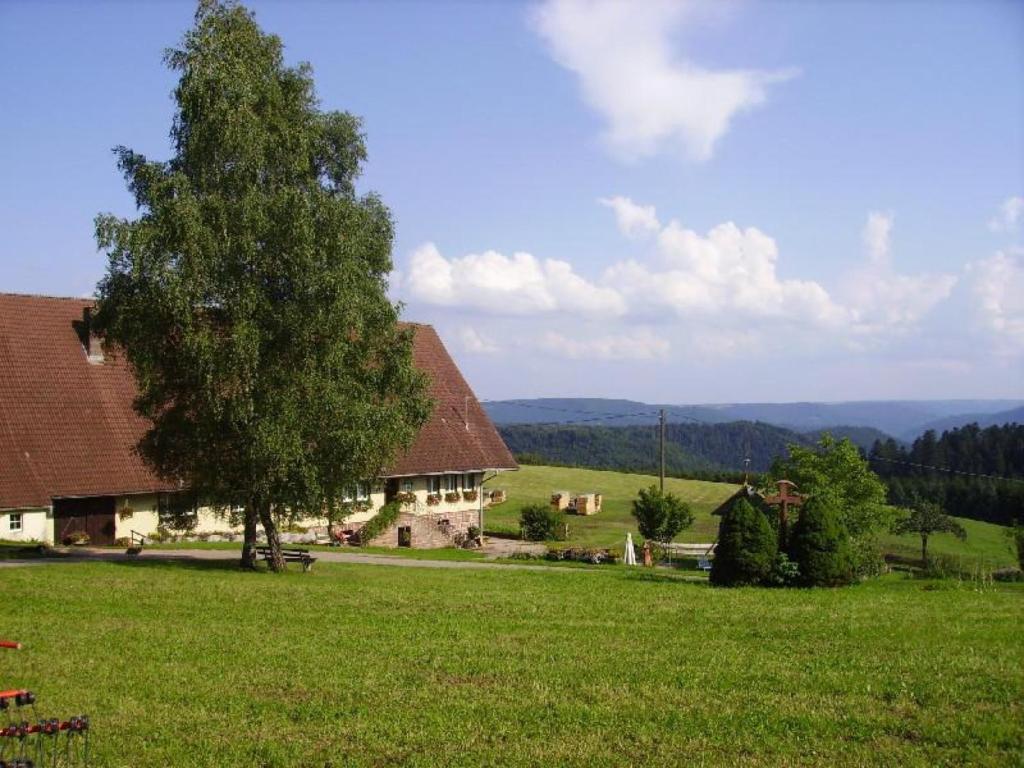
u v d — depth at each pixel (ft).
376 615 65.62
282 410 90.94
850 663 48.83
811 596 77.97
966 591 84.58
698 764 33.68
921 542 227.20
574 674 46.70
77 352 143.95
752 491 116.98
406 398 102.68
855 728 37.58
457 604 71.31
